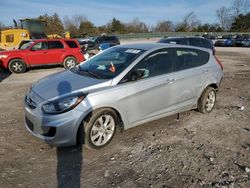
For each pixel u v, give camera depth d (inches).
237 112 235.6
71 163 146.4
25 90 325.4
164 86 184.7
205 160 151.6
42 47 513.0
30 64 501.0
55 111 146.5
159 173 138.3
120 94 161.6
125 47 200.2
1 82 386.6
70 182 130.0
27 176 133.9
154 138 178.1
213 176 136.7
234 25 3144.7
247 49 1231.5
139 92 170.2
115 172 138.6
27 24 826.8
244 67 565.3
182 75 197.3
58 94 152.8
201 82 213.9
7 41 754.8
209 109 230.1
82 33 2913.4
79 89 155.2
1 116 218.7
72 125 147.6
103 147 163.2
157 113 187.0
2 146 163.6
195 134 186.2
